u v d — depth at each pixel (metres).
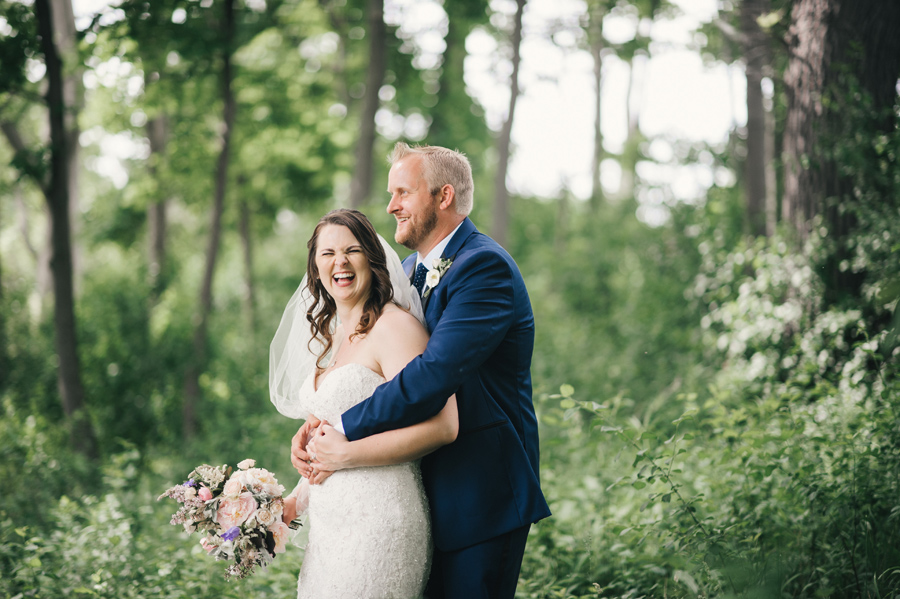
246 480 2.62
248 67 12.35
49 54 7.60
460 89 16.78
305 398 2.68
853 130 5.20
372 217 11.77
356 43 14.44
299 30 12.95
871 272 5.05
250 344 12.09
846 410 3.93
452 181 2.76
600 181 18.53
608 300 13.20
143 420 9.82
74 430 7.85
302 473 2.63
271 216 16.25
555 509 4.39
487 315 2.52
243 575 2.60
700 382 6.83
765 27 5.90
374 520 2.46
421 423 2.44
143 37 8.57
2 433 6.93
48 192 7.78
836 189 5.40
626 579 3.43
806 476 3.38
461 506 2.56
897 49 5.34
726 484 3.77
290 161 14.43
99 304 11.09
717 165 11.09
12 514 5.40
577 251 15.27
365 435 2.45
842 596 3.03
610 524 3.68
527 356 2.75
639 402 7.32
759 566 3.08
